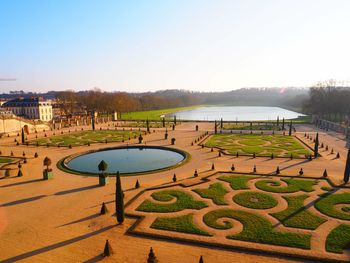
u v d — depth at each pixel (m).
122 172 58.31
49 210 38.78
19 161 67.06
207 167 60.72
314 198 41.47
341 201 40.12
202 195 43.28
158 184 49.44
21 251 28.91
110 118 184.38
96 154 77.88
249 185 47.59
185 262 26.72
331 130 121.25
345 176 48.28
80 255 28.05
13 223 35.03
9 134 109.25
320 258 26.84
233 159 67.88
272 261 26.78
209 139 98.19
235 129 128.12
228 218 35.69
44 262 26.98
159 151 80.81
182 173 56.16
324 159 66.75
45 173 52.62
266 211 37.50
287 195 42.91
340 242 29.53
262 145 85.31
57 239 31.16
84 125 149.75
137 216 36.41
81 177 54.03
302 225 33.41
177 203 40.41
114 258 27.44
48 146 86.81
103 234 32.12
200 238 30.81
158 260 26.92
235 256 27.62
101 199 42.56
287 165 61.50
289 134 105.38
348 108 162.38
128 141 95.38
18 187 48.31
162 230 32.69
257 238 30.64
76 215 37.09
